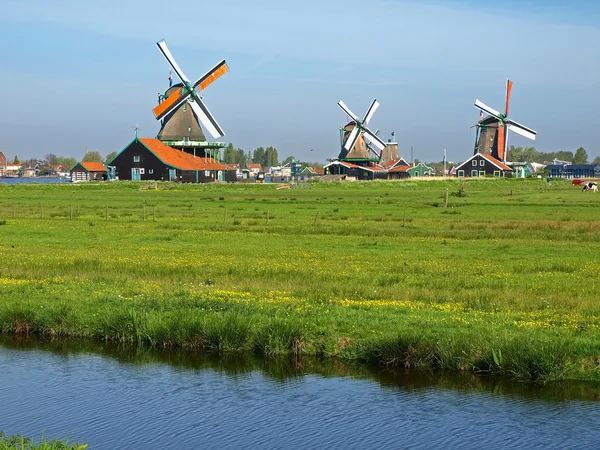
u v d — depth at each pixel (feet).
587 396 64.59
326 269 111.34
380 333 74.43
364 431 58.44
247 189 388.98
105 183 400.26
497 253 131.64
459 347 69.87
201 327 78.59
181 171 451.12
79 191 358.64
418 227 174.40
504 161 602.44
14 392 66.95
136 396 66.08
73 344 81.15
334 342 75.15
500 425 59.11
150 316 81.66
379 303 86.84
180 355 77.10
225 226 174.81
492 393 65.57
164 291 94.38
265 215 211.82
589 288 94.38
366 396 65.36
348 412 61.98
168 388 67.92
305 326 76.54
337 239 152.87
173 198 298.76
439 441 56.54
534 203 262.67
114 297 90.89
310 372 71.51
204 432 58.44
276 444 56.34
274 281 100.73
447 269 111.75
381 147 610.24
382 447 55.77
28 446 51.67
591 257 125.70
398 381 68.85
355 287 94.17
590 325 75.20
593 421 59.57
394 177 627.87
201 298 88.79
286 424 59.77
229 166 525.75
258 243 145.79
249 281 100.68
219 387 68.18
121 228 172.45
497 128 602.85
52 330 83.51
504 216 208.33
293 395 65.77
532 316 79.46
